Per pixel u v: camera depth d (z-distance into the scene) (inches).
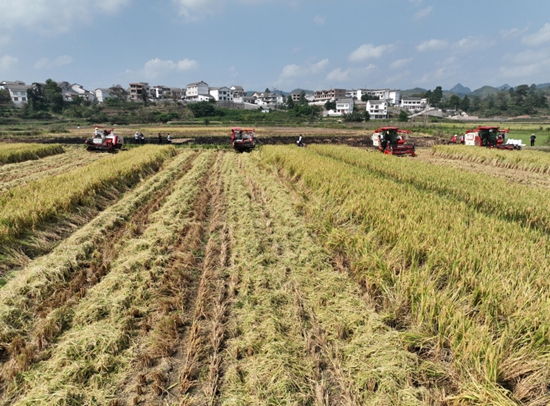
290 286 243.3
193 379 166.9
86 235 333.7
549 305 182.9
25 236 318.3
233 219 392.8
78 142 1419.8
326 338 190.9
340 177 512.7
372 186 460.1
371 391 156.1
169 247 315.6
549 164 770.2
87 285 253.3
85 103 3720.5
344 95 5797.2
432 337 178.5
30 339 194.5
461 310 190.5
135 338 196.1
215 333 193.2
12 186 570.9
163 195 512.4
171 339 192.7
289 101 5078.7
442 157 1064.2
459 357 164.1
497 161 891.4
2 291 228.1
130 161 693.3
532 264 228.8
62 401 148.6
